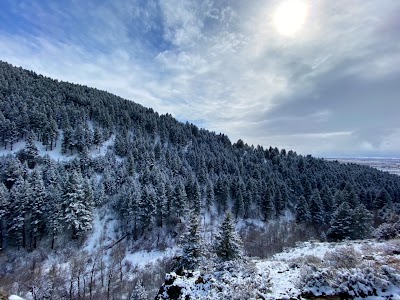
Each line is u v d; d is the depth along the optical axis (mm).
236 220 68938
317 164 121438
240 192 71125
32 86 131625
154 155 92625
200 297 10281
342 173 108562
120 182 72250
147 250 54344
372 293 8164
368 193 78188
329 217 65250
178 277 12328
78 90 150625
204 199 75062
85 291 39406
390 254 12875
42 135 89938
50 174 65500
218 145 134000
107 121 111375
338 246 20859
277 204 73562
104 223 60125
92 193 59719
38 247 49688
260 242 55969
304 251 21141
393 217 29359
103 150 95188
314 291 9109
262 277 10930
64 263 47219
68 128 92812
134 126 123750
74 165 76688
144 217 58625
